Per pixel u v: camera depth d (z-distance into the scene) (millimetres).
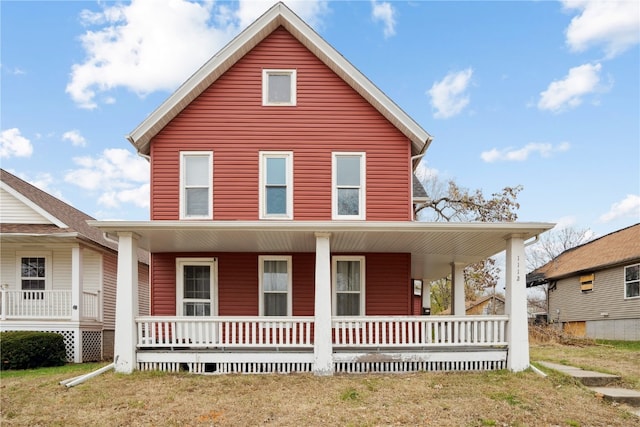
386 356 9648
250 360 9664
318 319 9453
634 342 19328
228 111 12062
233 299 11930
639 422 6977
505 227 9258
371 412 7145
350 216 11883
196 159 11984
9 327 13727
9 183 15125
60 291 14102
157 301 11898
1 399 8016
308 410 7242
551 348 16922
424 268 16391
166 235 9914
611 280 21406
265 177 11930
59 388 8586
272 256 12125
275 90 12258
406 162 12055
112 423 6770
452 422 6766
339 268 12250
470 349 9898
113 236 9977
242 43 11867
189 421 6828
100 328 15578
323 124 12094
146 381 8844
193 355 9672
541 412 7195
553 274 26109
